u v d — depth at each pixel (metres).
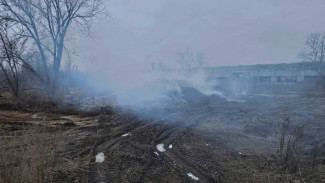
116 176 7.18
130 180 6.91
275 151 9.76
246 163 8.28
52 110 18.33
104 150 9.59
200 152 9.57
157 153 9.48
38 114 17.00
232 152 9.55
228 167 7.94
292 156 7.84
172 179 7.05
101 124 14.51
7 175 5.67
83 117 16.97
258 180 6.93
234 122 16.23
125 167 7.87
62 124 14.19
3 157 6.50
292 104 26.14
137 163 8.25
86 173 7.32
